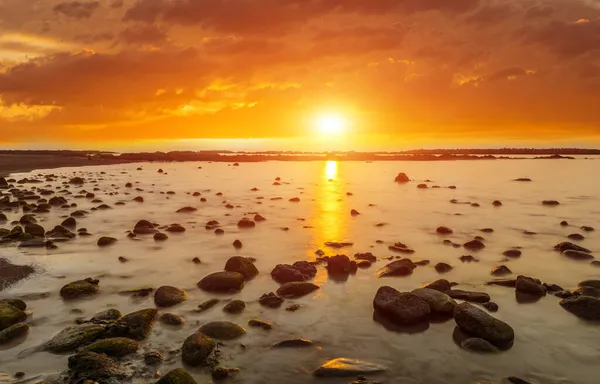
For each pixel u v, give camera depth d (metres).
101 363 5.61
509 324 7.12
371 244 12.64
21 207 19.09
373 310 7.70
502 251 11.77
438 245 12.52
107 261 10.69
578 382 5.45
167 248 12.06
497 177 36.41
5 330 6.56
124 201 21.58
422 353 6.15
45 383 5.18
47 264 10.35
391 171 43.62
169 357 6.00
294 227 15.18
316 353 6.16
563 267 10.30
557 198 23.12
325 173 40.62
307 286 8.66
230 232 14.29
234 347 6.30
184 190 26.70
